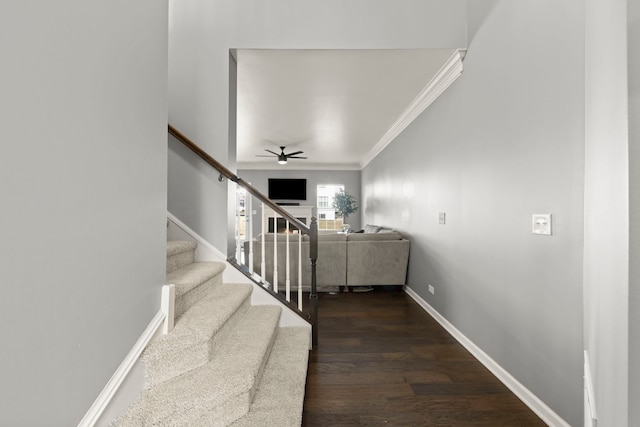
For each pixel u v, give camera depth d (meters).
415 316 3.69
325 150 7.33
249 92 3.83
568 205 1.69
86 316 1.03
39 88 0.85
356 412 1.91
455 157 3.07
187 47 2.81
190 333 1.58
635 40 0.61
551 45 1.80
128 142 1.30
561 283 1.75
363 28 2.79
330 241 4.78
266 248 4.64
